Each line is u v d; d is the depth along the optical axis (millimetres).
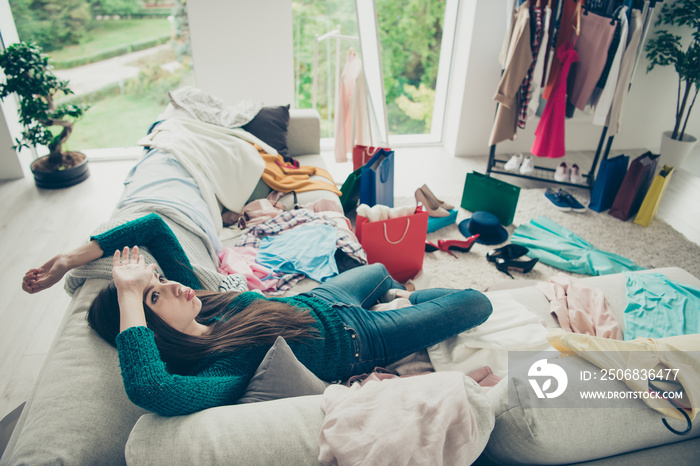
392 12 5465
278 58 3541
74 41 5348
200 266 1620
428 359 1585
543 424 946
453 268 2592
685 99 3512
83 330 1231
